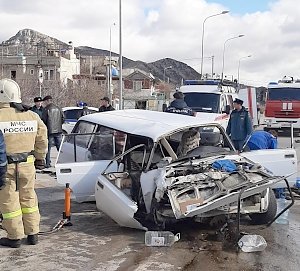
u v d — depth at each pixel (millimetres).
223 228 6637
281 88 24625
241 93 23422
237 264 5445
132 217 6246
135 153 7051
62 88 42156
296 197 8516
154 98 66688
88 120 8352
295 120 24172
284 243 6180
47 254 5711
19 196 5973
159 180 6117
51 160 13195
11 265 5344
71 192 7051
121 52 25484
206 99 16219
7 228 5883
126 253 5777
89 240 6254
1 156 5297
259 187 6020
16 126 5742
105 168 7133
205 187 5992
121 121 7672
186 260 5562
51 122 11805
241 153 7250
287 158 7496
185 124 7039
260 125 26109
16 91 5844
